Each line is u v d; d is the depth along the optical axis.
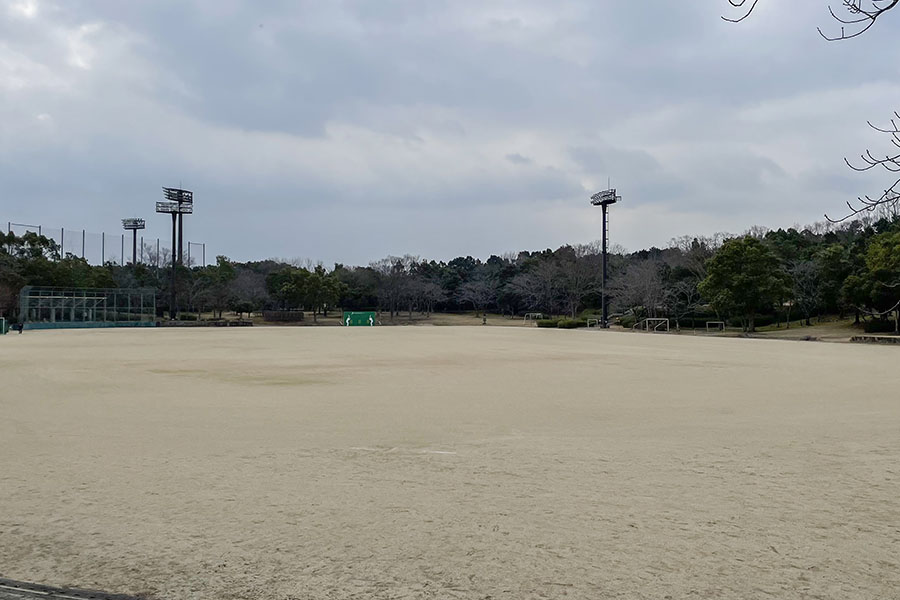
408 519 5.29
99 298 57.31
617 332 46.75
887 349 28.39
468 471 6.90
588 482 6.43
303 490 6.16
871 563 4.36
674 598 3.84
